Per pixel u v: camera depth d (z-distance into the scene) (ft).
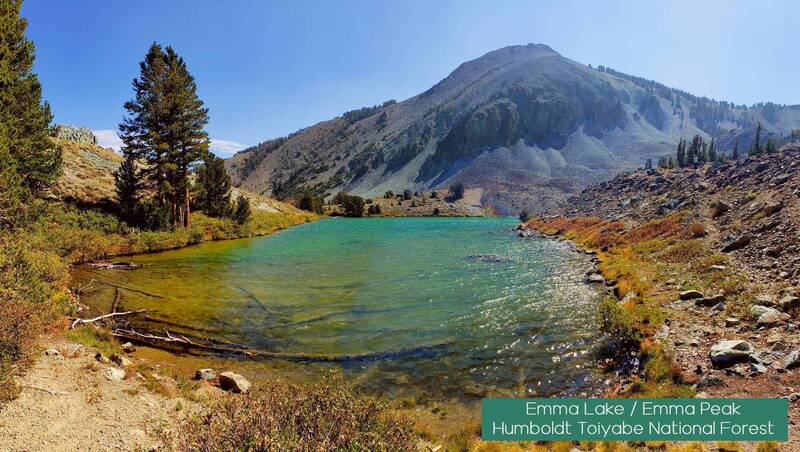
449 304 60.34
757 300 41.34
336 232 196.54
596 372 36.11
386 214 417.49
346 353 42.24
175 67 134.10
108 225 112.78
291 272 85.61
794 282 43.37
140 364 36.11
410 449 18.69
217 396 29.84
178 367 37.65
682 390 28.66
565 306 57.98
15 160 83.05
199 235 138.72
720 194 103.91
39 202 100.78
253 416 17.44
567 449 23.70
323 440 16.21
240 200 187.83
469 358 40.57
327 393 19.76
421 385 35.06
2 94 80.48
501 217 442.50
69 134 186.09
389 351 42.70
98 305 57.06
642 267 71.51
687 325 40.65
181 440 19.30
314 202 376.48
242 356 41.32
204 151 138.10
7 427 21.72
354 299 63.36
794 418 22.81
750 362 29.89
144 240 113.19
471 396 32.86
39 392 25.80
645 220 117.29
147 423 24.38
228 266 92.53
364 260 102.63
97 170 156.04
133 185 131.13
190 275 81.35
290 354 41.93
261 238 163.53
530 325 50.03
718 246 68.39
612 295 62.54
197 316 53.93
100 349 37.09
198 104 136.56
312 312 56.44
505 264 94.43
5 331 27.50
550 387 33.65
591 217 162.71
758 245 58.90
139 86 127.34
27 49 88.94
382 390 34.17
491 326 50.03
